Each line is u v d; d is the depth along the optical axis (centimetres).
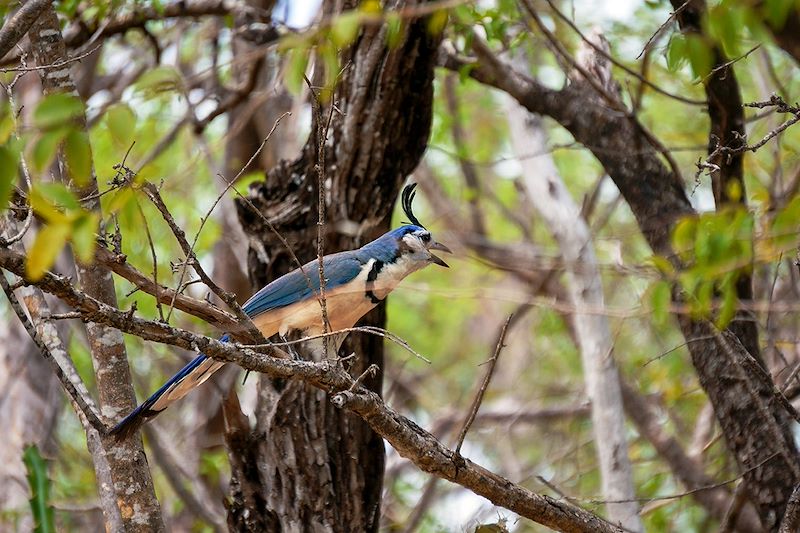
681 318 1125
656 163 1179
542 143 1498
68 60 919
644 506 1267
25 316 772
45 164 555
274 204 1144
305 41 967
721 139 997
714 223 894
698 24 1001
